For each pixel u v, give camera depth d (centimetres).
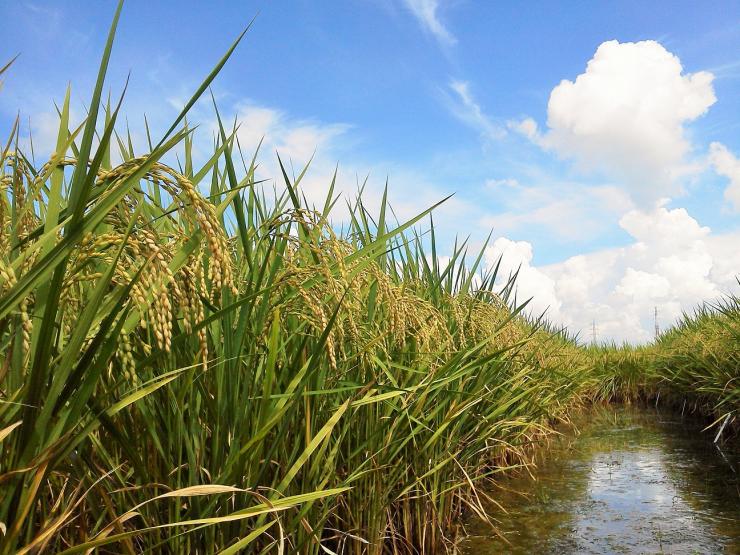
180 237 174
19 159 149
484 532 436
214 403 201
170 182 145
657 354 1270
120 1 132
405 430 347
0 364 153
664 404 1284
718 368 888
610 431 925
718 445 781
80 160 132
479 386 420
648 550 401
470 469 477
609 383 1386
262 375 241
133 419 204
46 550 188
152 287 138
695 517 474
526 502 516
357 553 310
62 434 142
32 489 135
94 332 158
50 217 141
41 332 126
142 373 198
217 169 248
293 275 216
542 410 606
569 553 395
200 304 156
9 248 144
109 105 227
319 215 219
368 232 387
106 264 180
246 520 206
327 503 266
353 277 241
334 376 279
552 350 849
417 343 366
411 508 391
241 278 241
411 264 475
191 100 138
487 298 575
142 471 178
